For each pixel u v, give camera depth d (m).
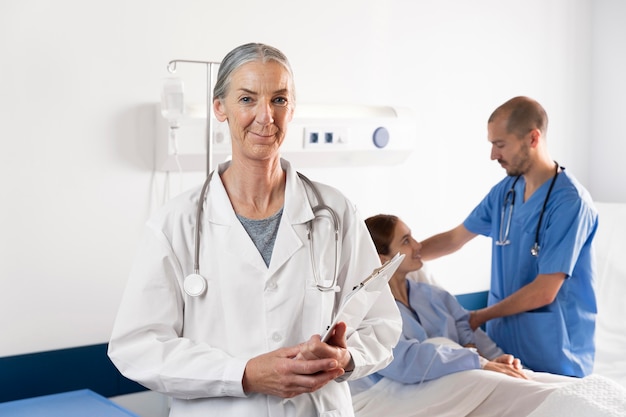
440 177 3.29
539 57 3.54
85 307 2.50
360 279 1.54
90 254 2.50
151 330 1.43
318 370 1.33
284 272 1.46
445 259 3.37
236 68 1.39
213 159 2.60
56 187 2.42
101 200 2.50
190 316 1.46
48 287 2.43
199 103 2.61
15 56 2.32
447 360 2.38
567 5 3.61
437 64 3.23
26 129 2.36
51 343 2.45
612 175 3.68
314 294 1.46
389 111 3.00
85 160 2.46
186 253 1.46
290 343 1.44
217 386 1.38
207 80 2.43
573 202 2.65
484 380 2.31
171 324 1.44
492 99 3.41
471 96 3.34
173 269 1.45
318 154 2.84
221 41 2.69
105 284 2.54
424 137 3.22
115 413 2.10
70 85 2.41
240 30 2.73
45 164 2.39
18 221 2.37
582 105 3.72
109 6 2.46
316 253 1.48
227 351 1.45
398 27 3.11
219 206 1.47
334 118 2.84
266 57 1.38
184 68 2.62
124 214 2.55
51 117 2.39
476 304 3.47
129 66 2.51
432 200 3.28
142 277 1.43
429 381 2.39
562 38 3.61
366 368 1.45
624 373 2.83
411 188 3.21
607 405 2.07
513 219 2.79
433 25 3.21
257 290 1.44
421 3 3.17
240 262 1.44
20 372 2.39
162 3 2.55
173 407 1.49
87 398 2.22
